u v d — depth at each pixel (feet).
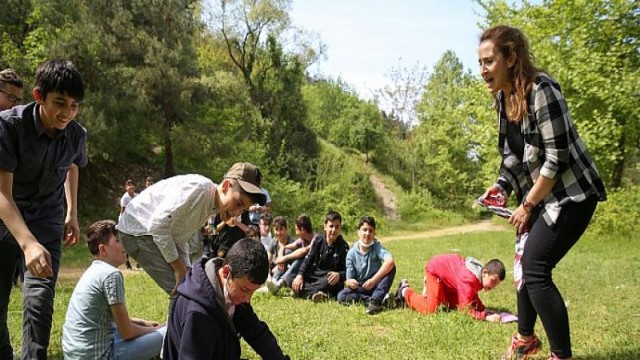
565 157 10.68
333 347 14.53
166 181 12.78
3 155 10.46
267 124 100.78
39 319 11.17
